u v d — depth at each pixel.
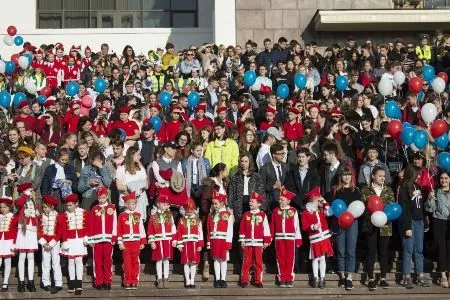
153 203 21.30
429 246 22.03
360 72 29.91
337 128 22.67
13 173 21.19
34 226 20.27
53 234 20.16
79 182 20.91
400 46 31.80
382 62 30.67
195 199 21.36
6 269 20.30
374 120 24.39
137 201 20.89
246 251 20.42
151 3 40.00
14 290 20.30
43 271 20.22
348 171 20.58
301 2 36.59
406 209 20.48
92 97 29.27
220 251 20.27
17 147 22.30
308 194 20.53
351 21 34.91
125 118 23.61
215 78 28.56
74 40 38.59
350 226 20.31
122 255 20.83
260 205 20.67
